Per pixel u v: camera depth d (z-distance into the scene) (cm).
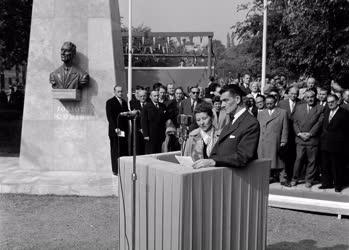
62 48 924
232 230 388
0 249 534
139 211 401
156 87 1048
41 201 752
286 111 845
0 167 1003
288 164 874
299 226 641
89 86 955
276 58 1944
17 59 1916
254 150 387
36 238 574
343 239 588
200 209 364
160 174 372
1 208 711
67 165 962
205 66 2214
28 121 966
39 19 955
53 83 930
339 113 780
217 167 376
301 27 1191
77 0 948
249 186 396
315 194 763
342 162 791
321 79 1269
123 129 887
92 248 538
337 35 1155
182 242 356
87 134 959
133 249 407
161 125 928
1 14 1558
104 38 951
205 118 458
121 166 424
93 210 702
